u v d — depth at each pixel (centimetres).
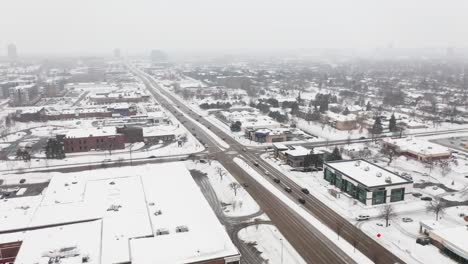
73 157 19325
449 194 14275
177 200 11681
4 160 18762
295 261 9812
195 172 17012
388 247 10412
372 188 12988
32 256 8681
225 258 8675
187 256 8619
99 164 18175
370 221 11988
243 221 12081
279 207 13088
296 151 17938
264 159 18638
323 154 17588
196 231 9731
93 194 12075
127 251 8875
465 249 9462
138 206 11212
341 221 11981
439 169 16975
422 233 11181
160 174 13912
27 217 10588
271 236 11100
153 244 9062
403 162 18200
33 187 15488
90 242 9244
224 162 18175
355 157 18650
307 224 11831
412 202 13450
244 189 14700
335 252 10212
